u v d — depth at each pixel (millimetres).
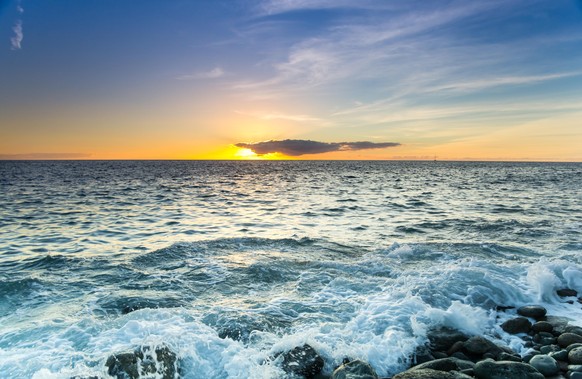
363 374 4586
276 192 38562
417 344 5918
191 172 94812
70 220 19844
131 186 45656
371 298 7645
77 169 106875
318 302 7531
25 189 39781
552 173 93188
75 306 7410
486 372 4852
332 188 44469
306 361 5133
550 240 13648
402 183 54125
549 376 5047
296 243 13148
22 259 11336
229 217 21141
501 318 7090
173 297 7934
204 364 5086
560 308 7527
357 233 15742
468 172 100000
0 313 7086
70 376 4434
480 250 11758
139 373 4598
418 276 8875
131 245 13758
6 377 4641
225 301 7715
